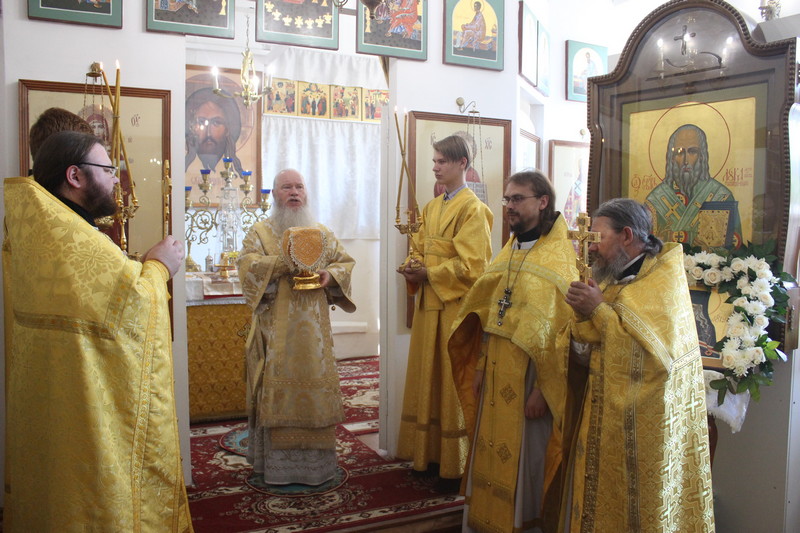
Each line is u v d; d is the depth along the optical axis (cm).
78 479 169
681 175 284
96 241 176
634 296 205
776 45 249
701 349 249
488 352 255
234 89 574
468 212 321
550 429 251
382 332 377
